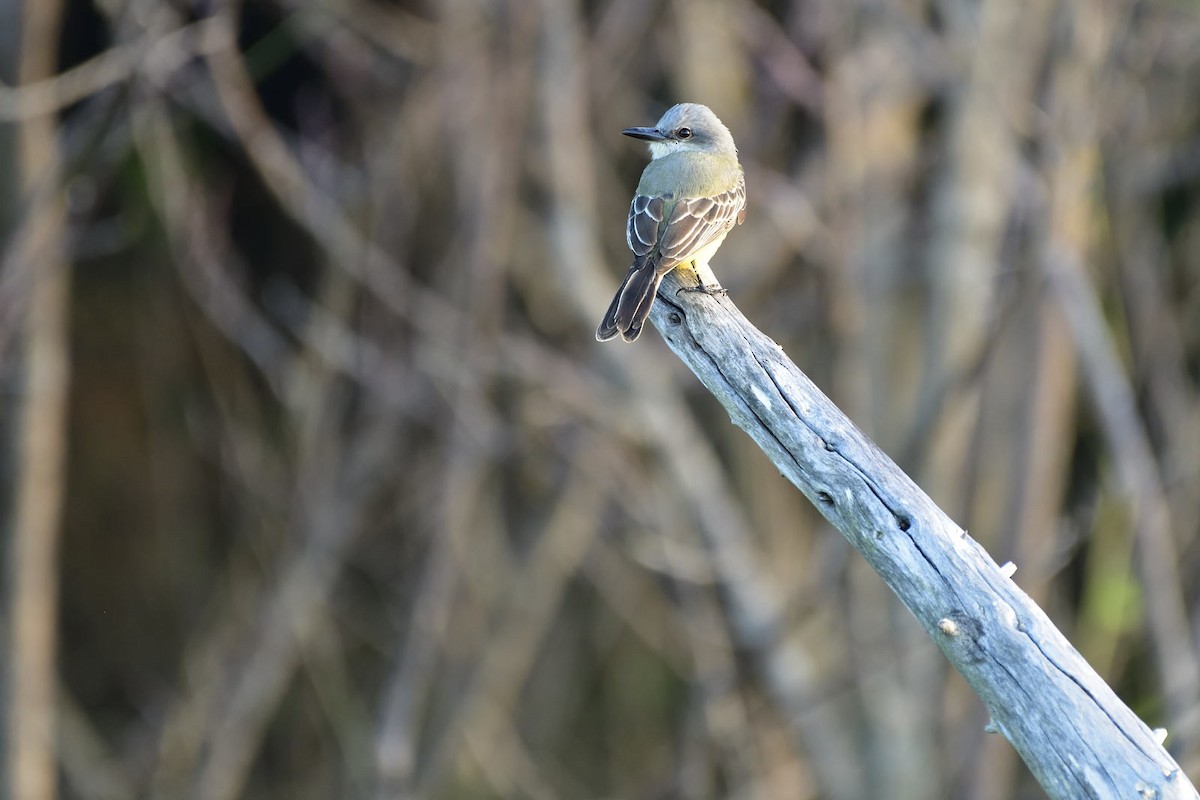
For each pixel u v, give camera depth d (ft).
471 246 44.16
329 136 48.96
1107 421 41.39
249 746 53.06
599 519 52.70
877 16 46.29
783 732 51.47
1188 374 59.00
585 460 48.08
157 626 62.18
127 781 56.13
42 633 46.14
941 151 50.85
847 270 47.55
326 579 50.49
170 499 60.44
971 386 47.03
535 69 45.21
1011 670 17.07
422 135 45.80
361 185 47.98
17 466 44.34
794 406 19.49
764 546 52.70
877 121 50.39
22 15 40.27
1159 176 53.42
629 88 51.85
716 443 55.16
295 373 50.96
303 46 48.37
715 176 29.25
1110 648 50.24
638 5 48.98
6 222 42.29
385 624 59.31
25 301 42.32
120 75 40.04
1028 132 44.47
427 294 45.27
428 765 51.31
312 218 44.42
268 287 54.90
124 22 41.47
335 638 58.80
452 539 46.96
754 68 50.21
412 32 47.24
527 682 61.46
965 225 49.16
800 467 19.19
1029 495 43.91
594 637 62.34
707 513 47.24
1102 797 16.22
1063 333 43.34
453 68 44.14
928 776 49.78
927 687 50.01
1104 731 16.44
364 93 48.29
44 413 44.16
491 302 44.62
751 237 49.67
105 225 50.49
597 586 57.11
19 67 40.63
